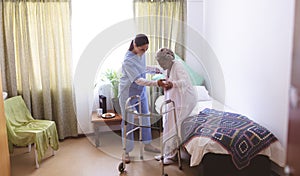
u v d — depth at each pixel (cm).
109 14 362
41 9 338
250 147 243
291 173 60
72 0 352
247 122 273
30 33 342
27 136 293
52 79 357
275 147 249
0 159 238
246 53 314
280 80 258
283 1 248
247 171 249
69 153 333
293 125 59
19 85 351
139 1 333
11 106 314
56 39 346
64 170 294
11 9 329
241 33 321
